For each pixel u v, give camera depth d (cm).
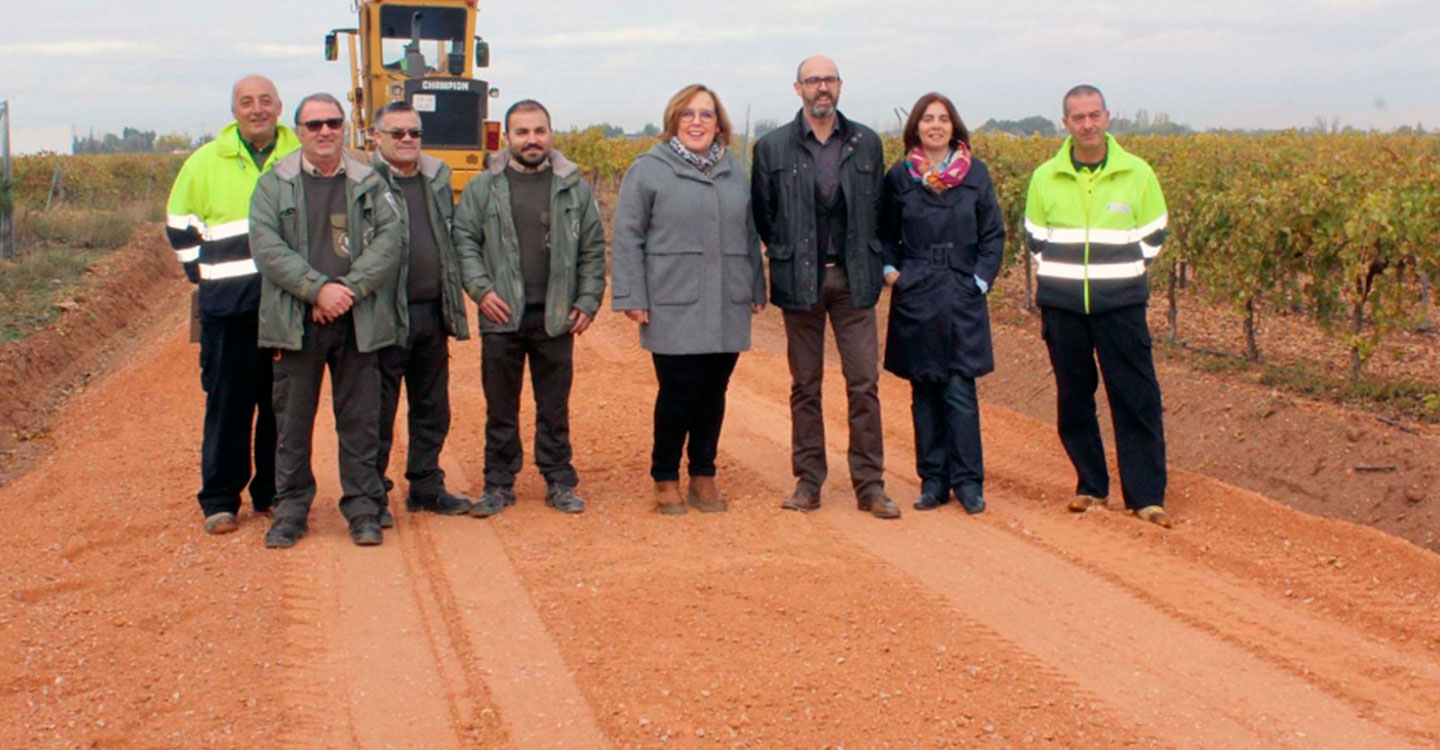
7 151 1911
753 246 653
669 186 633
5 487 812
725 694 455
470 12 2059
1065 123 662
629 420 895
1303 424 846
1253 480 826
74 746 419
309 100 594
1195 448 889
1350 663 494
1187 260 1159
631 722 433
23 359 1203
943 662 486
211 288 626
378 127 632
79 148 6231
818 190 646
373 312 616
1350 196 1041
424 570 593
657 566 591
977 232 677
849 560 602
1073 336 675
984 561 608
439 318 661
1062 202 666
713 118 639
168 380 1146
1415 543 707
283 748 419
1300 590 569
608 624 521
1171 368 1052
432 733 431
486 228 650
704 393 671
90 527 669
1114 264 658
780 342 1420
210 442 650
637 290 639
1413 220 916
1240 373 1020
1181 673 482
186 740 424
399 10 2036
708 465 684
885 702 450
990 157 1564
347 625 525
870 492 685
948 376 682
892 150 1919
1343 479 782
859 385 674
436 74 2050
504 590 564
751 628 517
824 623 522
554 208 646
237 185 625
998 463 802
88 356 1396
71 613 539
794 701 450
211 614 536
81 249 2142
